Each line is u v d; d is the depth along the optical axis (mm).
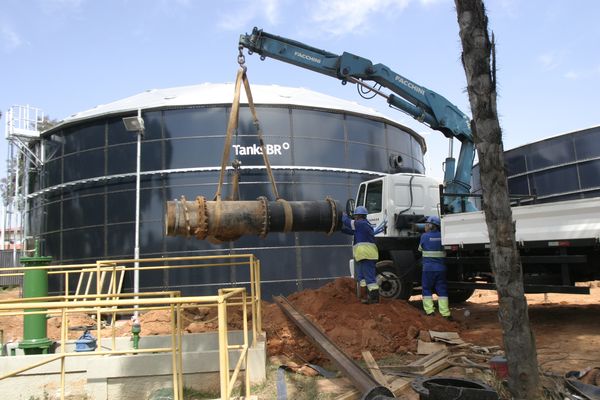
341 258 16891
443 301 9602
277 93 18969
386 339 7746
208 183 16328
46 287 7953
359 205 12750
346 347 7477
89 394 6586
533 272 9156
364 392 4910
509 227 4852
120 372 6617
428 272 9758
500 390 5156
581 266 8469
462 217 9602
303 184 16938
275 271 16125
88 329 8297
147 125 16766
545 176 15555
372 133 18703
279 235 16344
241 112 16812
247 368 5719
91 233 16812
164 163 16469
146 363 6637
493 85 4969
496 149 4906
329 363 7160
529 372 4680
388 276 11273
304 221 6070
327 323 8273
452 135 13367
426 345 7504
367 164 18281
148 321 10500
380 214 11953
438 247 9836
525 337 4727
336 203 6297
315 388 5934
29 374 6816
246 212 5789
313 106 17453
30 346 7652
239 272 16000
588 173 14445
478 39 4969
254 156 16625
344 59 12414
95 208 16891
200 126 16656
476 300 14492
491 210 4898
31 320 7781
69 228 17266
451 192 12859
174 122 16688
